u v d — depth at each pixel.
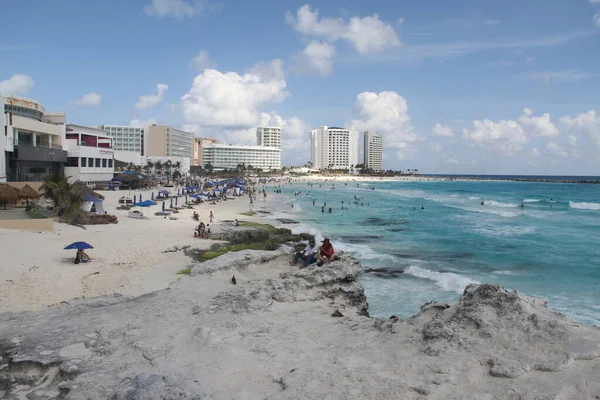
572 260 37.41
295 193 127.50
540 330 9.54
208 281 17.56
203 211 67.19
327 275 15.99
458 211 82.38
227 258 19.42
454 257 38.69
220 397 8.69
